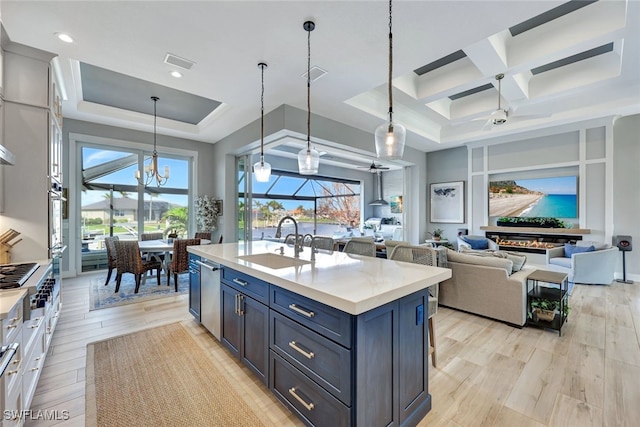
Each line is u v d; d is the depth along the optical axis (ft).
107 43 8.96
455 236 24.00
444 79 14.26
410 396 5.64
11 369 4.79
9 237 8.12
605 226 17.22
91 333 9.56
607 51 12.98
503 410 6.06
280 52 9.60
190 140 20.42
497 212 21.57
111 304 12.31
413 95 15.12
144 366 7.63
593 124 17.49
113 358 8.00
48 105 9.10
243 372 7.41
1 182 8.24
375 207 36.32
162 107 16.03
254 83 11.81
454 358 8.14
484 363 7.88
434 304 7.81
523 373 7.39
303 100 13.60
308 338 5.28
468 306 11.46
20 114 8.63
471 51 10.74
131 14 7.68
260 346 6.62
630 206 16.75
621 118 16.99
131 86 13.42
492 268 10.77
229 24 8.16
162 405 6.15
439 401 6.36
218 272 8.66
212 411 5.99
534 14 7.77
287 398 5.78
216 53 9.64
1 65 8.20
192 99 14.92
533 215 20.03
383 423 5.01
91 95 14.39
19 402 5.19
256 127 16.16
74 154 16.46
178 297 13.30
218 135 19.38
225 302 8.20
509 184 21.11
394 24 8.17
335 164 29.94
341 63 10.30
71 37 8.59
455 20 8.02
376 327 4.85
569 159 18.45
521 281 10.12
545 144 19.40
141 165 18.89
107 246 15.17
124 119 16.46
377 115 15.85
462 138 21.61
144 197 19.15
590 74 13.64
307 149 10.14
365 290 4.89
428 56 9.88
